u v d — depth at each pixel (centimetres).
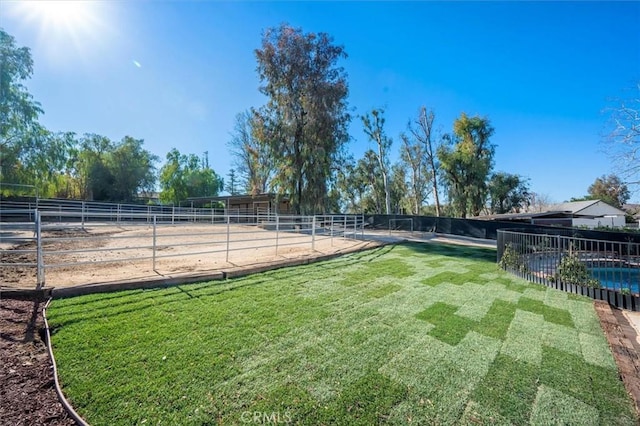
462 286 557
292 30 1728
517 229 1416
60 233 1166
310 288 505
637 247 477
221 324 341
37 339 291
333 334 331
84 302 381
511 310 433
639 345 325
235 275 554
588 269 542
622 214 3019
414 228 2094
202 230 1565
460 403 221
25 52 1784
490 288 550
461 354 296
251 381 238
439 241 1413
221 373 247
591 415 211
